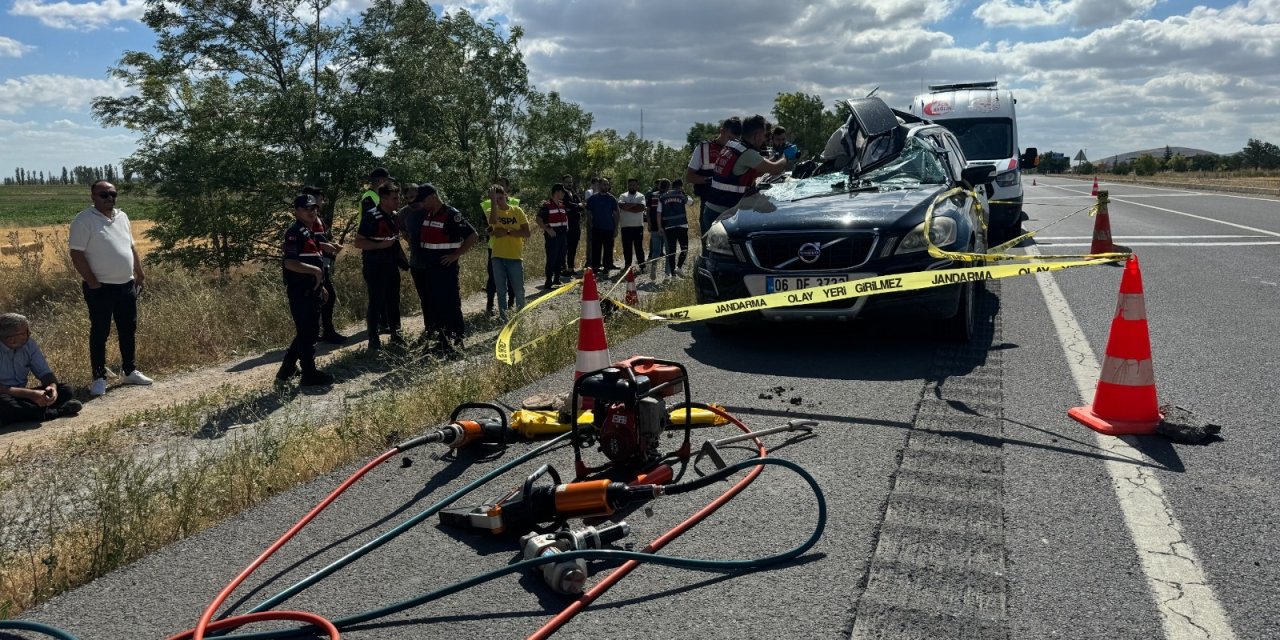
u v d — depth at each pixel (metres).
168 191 15.63
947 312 6.30
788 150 11.42
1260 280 9.15
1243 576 2.90
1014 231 15.23
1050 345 6.43
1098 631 2.59
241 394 7.36
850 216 6.56
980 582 2.90
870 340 6.92
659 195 13.76
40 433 6.63
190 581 3.25
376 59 17.05
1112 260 4.61
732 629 2.68
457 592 3.02
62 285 14.76
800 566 3.06
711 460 4.16
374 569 3.25
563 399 5.20
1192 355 5.94
